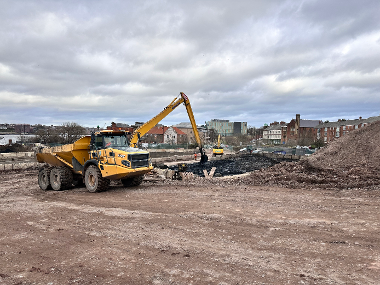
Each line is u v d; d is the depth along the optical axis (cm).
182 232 613
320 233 574
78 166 1291
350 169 1333
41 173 1320
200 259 471
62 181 1250
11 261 492
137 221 709
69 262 478
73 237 605
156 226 661
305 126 8656
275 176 1345
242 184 1254
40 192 1243
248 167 2842
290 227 618
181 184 1288
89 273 434
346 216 685
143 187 1259
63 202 991
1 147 3559
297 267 430
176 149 5025
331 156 1675
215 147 4559
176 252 504
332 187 1071
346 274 403
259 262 452
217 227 638
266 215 720
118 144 1247
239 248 513
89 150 1266
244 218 698
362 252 475
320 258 459
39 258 500
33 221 746
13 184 1519
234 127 15912
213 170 1716
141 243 554
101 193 1150
